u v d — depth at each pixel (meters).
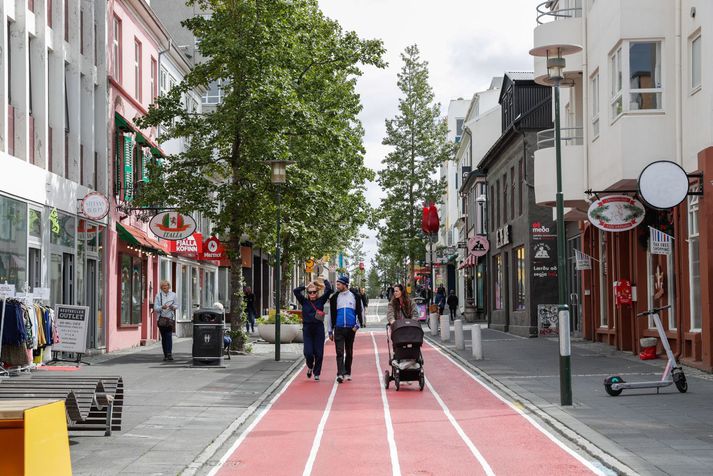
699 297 21.64
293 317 35.28
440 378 21.36
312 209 28.86
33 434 7.00
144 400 16.59
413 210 72.38
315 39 29.86
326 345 33.66
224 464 10.76
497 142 44.66
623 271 28.06
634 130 22.58
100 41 29.27
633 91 22.69
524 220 39.81
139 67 35.31
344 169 39.12
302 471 10.34
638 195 24.38
